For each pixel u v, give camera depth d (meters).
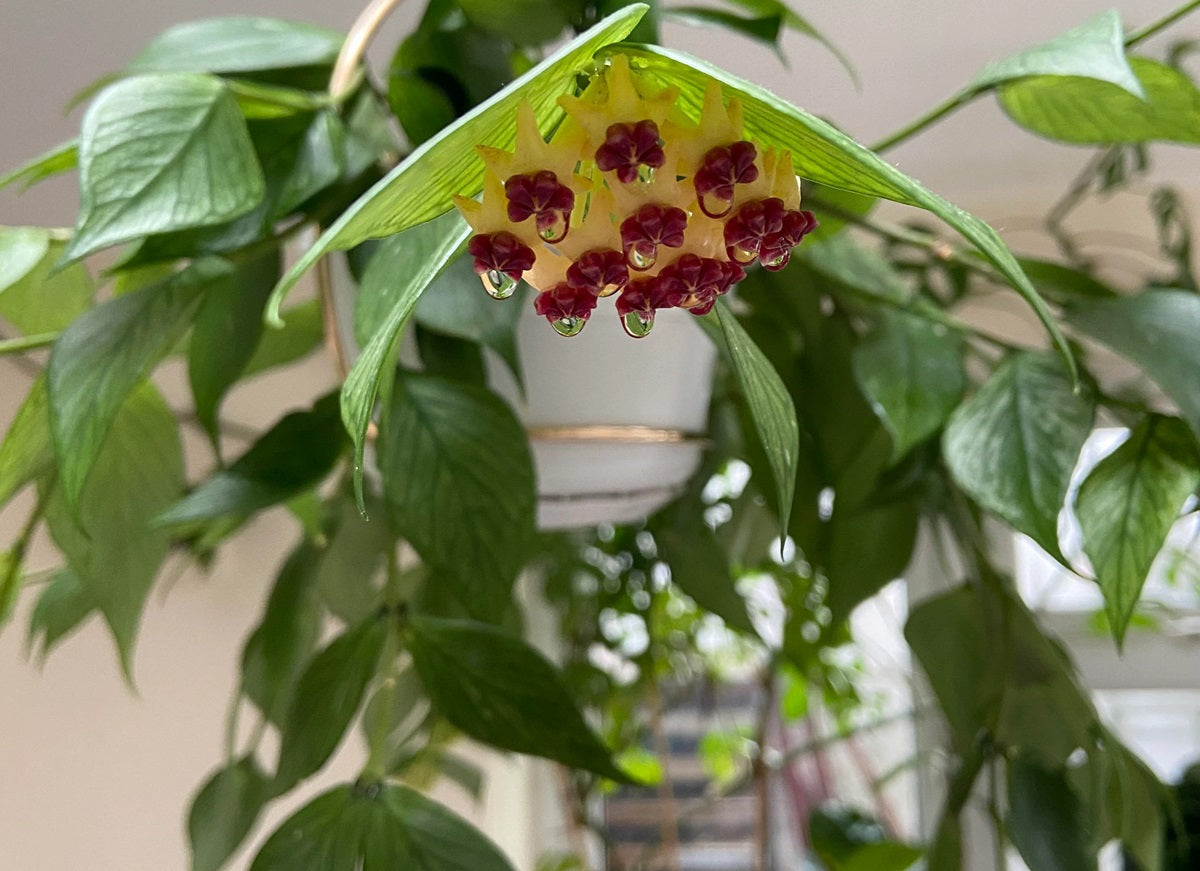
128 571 0.29
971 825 0.62
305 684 0.25
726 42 0.43
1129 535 0.24
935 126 0.52
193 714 0.52
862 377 0.29
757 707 0.76
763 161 0.14
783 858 0.75
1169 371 0.25
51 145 0.47
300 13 0.40
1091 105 0.25
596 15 0.23
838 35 0.43
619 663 0.65
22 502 0.45
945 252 0.32
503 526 0.24
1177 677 0.64
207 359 0.29
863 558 0.37
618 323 0.27
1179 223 0.52
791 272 0.34
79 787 0.45
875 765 0.74
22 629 0.44
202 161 0.20
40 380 0.23
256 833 0.53
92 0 0.37
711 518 0.53
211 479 0.26
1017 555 0.68
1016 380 0.26
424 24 0.27
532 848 0.79
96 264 0.52
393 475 0.23
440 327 0.23
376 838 0.23
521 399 0.25
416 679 0.44
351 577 0.42
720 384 0.38
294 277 0.12
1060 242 0.53
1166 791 0.34
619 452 0.29
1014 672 0.34
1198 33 0.44
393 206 0.13
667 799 0.69
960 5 0.41
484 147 0.13
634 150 0.13
